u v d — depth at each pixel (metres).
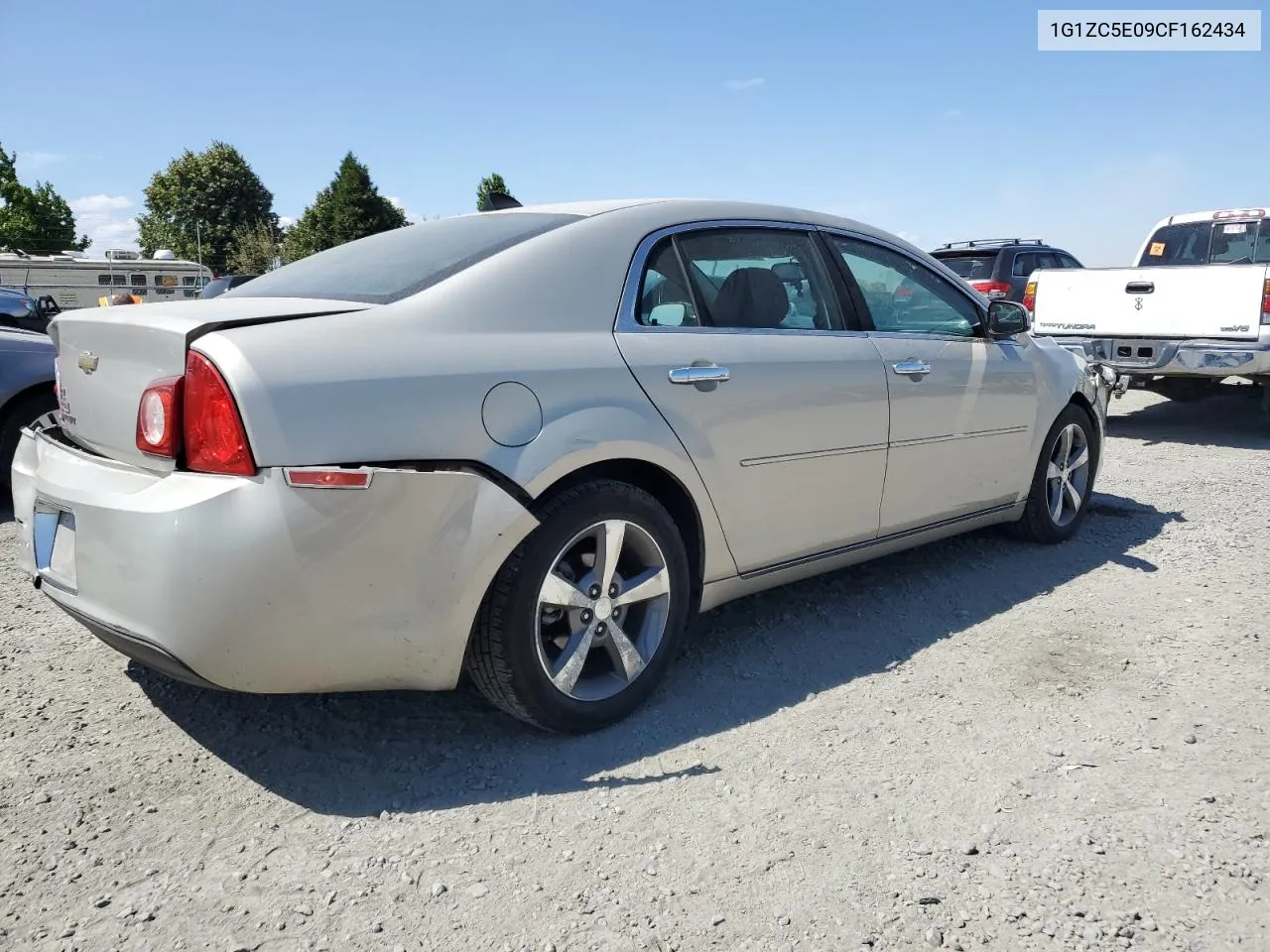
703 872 2.32
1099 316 8.49
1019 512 4.72
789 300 3.61
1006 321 4.35
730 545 3.32
